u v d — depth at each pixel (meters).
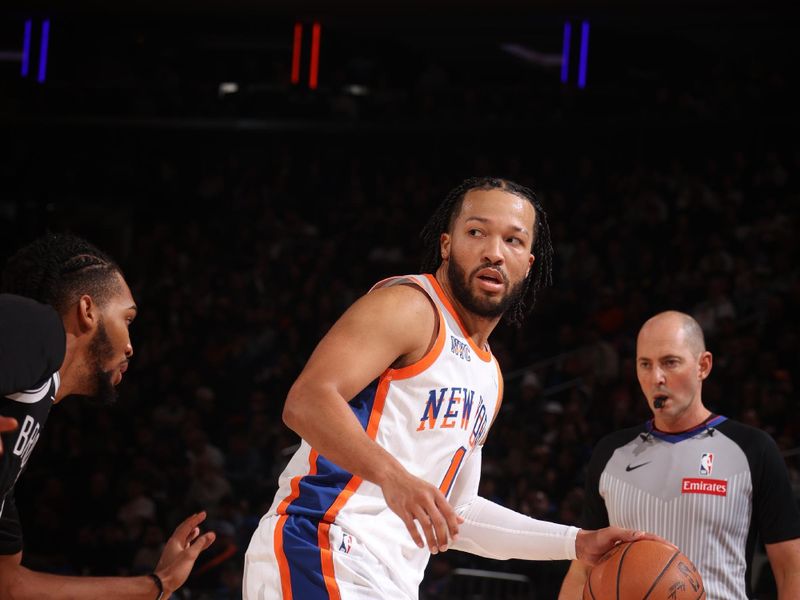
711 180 16.27
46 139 19.02
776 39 18.83
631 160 17.77
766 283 13.38
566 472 10.54
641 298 13.62
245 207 18.34
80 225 18.61
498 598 8.92
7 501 2.63
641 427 4.22
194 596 9.77
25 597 2.68
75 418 13.51
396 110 18.83
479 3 18.03
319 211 18.27
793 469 9.88
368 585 2.76
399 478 2.39
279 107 18.97
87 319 2.53
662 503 4.00
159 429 13.17
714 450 4.01
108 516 11.64
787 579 3.83
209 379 14.33
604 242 15.52
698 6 17.28
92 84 19.70
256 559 2.85
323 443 2.49
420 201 17.53
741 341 11.98
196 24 19.39
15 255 2.54
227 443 13.02
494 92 18.86
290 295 15.80
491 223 2.95
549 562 9.09
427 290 2.92
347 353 2.64
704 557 3.91
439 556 9.48
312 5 18.50
